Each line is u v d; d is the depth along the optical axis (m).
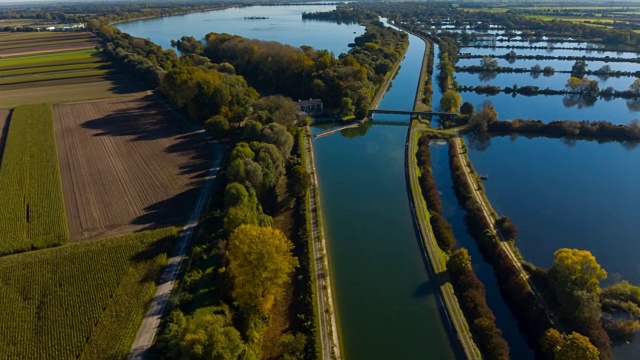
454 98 178.88
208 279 77.38
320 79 192.12
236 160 103.81
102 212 102.00
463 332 71.44
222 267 80.62
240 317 68.56
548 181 127.00
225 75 187.25
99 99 190.12
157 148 139.00
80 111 174.12
